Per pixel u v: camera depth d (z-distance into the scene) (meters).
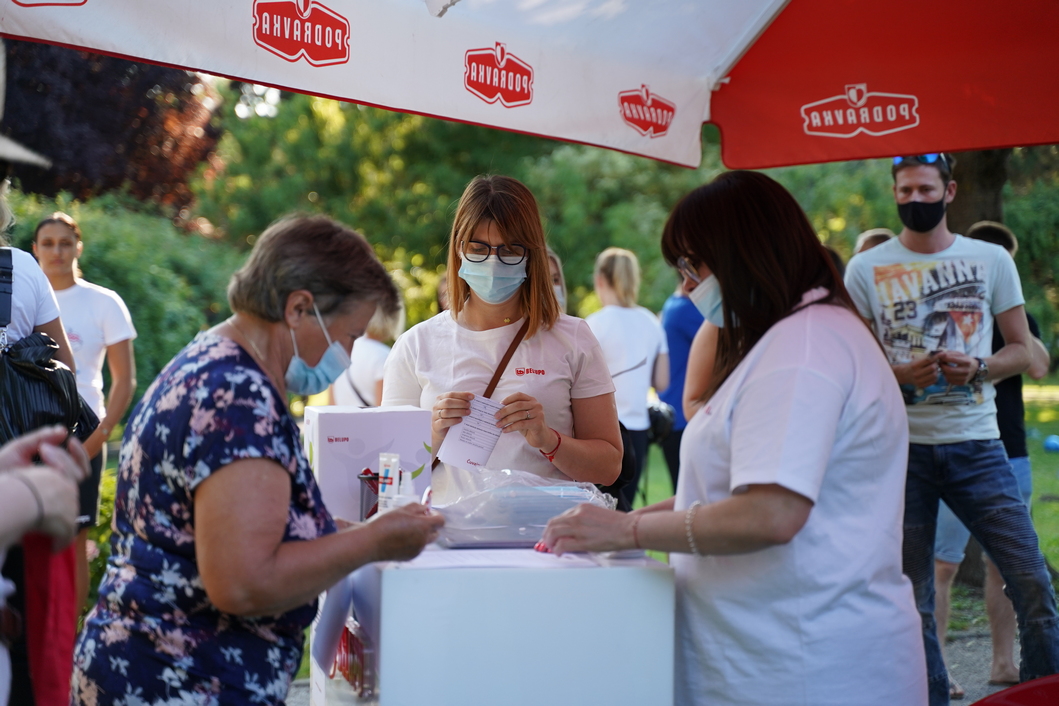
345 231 1.82
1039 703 2.15
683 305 5.84
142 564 1.69
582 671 1.86
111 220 9.89
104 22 2.43
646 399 5.67
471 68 3.12
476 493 2.17
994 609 4.06
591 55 3.42
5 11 2.33
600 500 2.21
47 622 1.60
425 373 2.82
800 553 1.80
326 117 14.86
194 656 1.67
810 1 3.50
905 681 1.84
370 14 2.88
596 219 15.52
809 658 1.79
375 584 1.85
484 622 1.83
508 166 15.37
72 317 4.52
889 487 1.87
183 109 12.61
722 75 3.81
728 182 1.93
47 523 1.47
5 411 2.88
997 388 3.85
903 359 3.59
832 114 3.71
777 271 1.86
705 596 1.88
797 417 1.71
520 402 2.60
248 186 13.96
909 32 3.52
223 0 2.60
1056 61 3.37
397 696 1.80
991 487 3.40
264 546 1.60
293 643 1.80
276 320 1.75
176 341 9.47
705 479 1.88
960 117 3.52
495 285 2.67
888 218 12.51
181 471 1.63
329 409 2.47
